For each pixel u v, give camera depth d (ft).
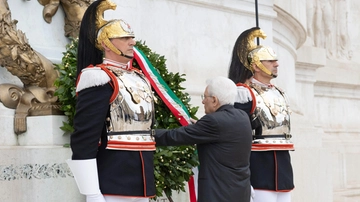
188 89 35.01
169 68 34.88
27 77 25.70
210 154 22.53
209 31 37.63
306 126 45.91
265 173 25.34
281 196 26.12
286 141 26.18
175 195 28.50
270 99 26.07
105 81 19.93
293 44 51.93
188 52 36.19
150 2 34.17
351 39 68.59
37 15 27.86
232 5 39.04
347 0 68.33
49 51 27.71
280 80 47.73
